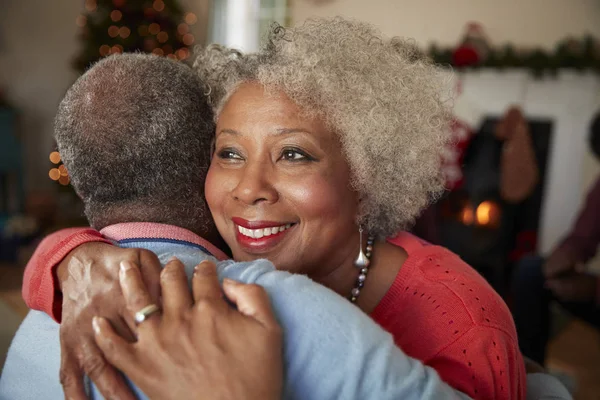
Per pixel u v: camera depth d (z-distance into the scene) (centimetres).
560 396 94
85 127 76
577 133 370
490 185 376
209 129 85
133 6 440
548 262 220
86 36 445
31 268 90
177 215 82
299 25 86
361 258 91
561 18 362
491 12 379
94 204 81
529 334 228
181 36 470
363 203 89
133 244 72
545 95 374
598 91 360
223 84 85
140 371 53
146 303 56
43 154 536
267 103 79
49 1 515
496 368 72
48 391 69
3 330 201
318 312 57
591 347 302
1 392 76
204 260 63
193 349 52
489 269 378
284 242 84
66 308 62
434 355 75
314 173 80
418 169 90
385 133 84
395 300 85
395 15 411
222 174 83
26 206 481
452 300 78
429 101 89
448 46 391
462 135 350
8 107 481
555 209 383
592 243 220
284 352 55
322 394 55
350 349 55
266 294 57
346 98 81
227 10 552
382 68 84
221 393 50
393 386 54
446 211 374
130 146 76
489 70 379
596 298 212
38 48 519
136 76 78
